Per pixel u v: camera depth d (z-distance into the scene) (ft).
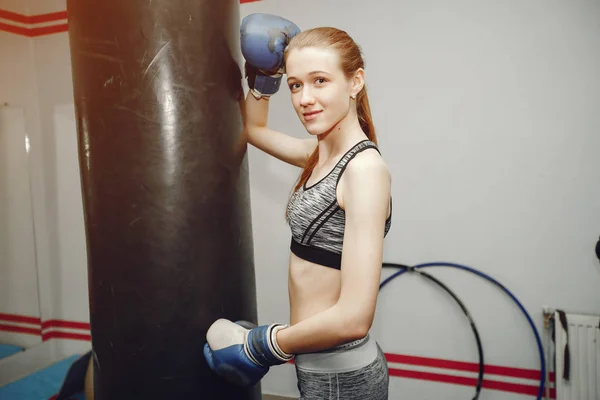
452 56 8.07
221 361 3.42
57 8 10.50
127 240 3.49
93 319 3.71
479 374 8.21
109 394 3.61
